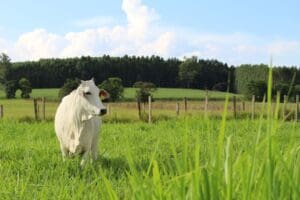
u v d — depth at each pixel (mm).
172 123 21375
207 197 2334
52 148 12820
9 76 102188
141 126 21562
